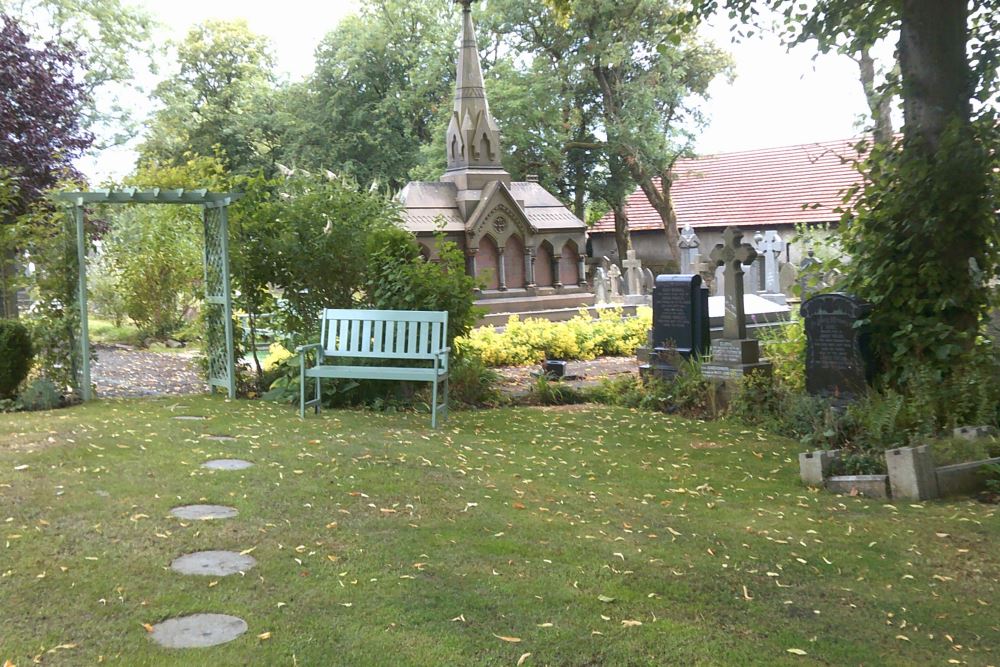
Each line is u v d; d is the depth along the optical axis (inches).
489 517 240.2
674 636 164.1
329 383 440.8
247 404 439.2
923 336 357.7
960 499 272.1
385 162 1518.2
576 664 151.4
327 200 493.7
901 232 372.2
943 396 332.8
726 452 343.6
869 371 373.1
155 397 475.2
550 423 405.1
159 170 800.9
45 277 463.5
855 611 182.1
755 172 1466.5
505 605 176.7
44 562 188.9
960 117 364.8
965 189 354.9
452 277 466.6
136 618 162.2
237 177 501.7
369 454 309.9
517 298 691.4
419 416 414.6
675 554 215.6
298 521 227.0
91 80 1525.6
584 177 1350.9
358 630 160.9
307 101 1611.7
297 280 487.2
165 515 227.0
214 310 481.1
